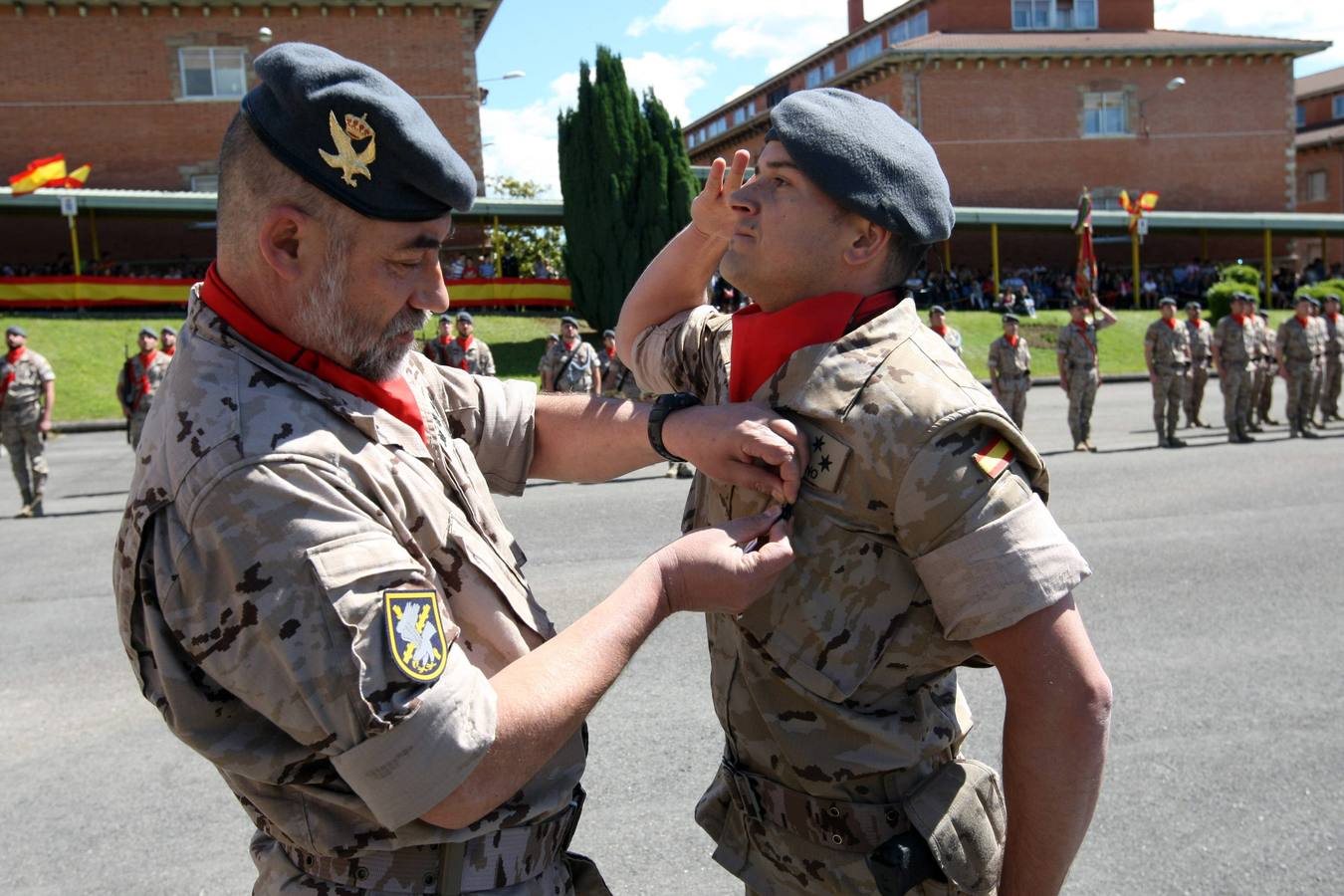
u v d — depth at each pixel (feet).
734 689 5.48
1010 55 114.52
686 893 9.61
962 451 4.51
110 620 18.51
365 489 4.25
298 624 3.84
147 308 82.12
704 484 5.89
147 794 11.60
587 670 4.21
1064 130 118.01
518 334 83.66
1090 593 18.78
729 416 4.96
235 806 11.31
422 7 94.68
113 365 68.13
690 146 207.10
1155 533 23.88
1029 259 119.24
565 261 83.30
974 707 13.55
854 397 4.72
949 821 5.04
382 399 4.65
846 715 4.92
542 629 5.00
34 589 21.15
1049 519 4.64
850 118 4.93
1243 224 111.86
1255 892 9.45
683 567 4.53
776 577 4.87
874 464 4.61
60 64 90.89
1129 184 119.44
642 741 12.70
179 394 4.21
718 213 5.76
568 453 6.01
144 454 4.25
